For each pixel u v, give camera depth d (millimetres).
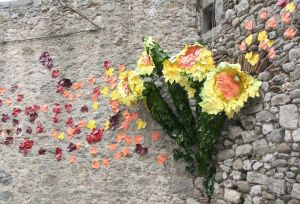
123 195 5797
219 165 5203
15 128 6504
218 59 5363
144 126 5793
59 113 6289
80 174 6055
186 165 5523
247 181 4785
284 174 4320
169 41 5898
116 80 6039
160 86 5684
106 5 6230
